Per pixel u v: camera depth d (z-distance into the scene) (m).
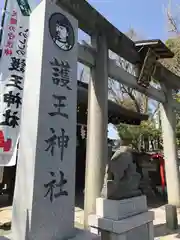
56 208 2.55
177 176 7.13
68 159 2.81
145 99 16.80
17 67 4.64
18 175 2.65
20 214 2.46
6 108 4.35
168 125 7.62
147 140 15.67
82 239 2.57
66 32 3.23
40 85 2.70
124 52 5.85
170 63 15.00
